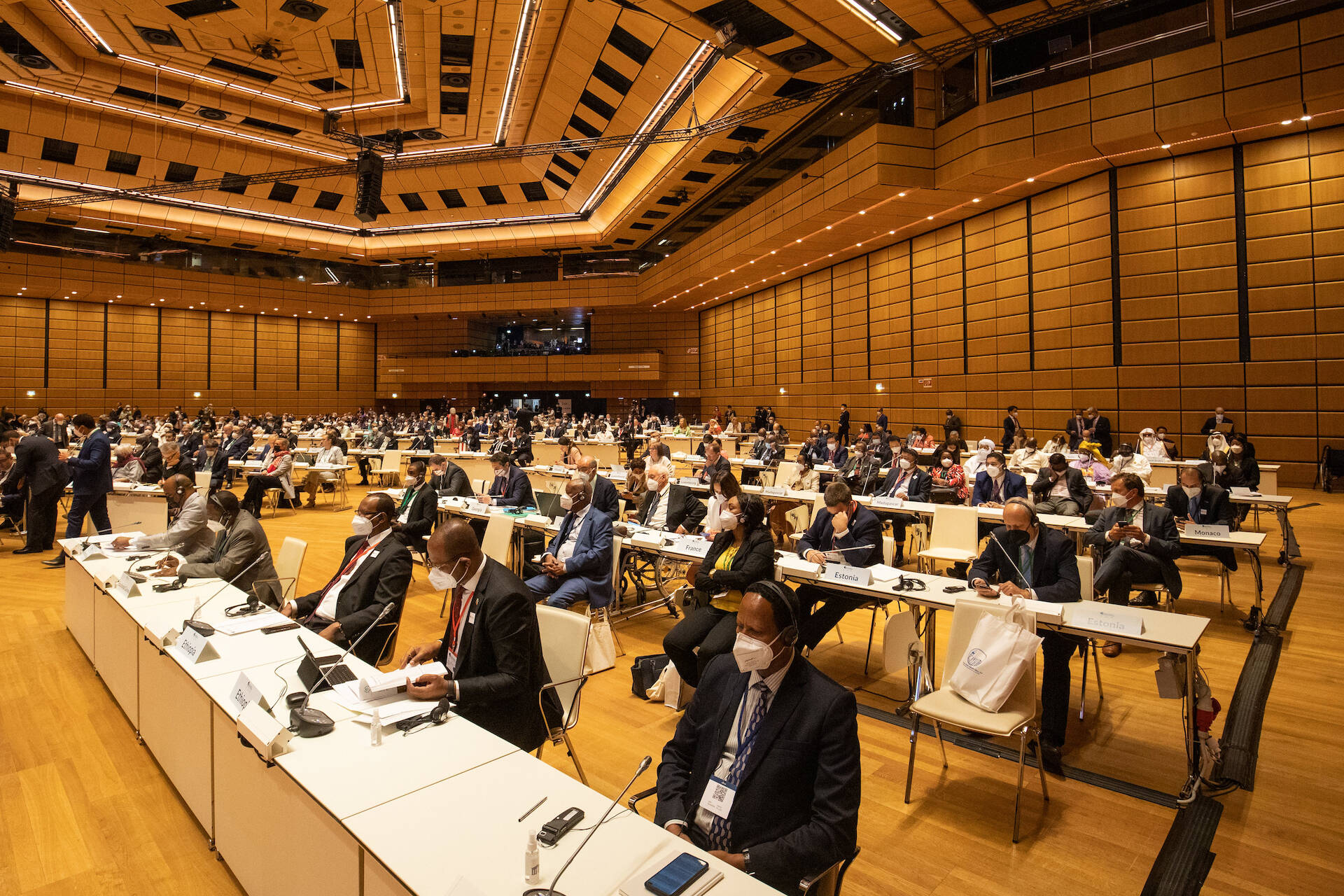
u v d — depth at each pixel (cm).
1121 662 513
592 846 172
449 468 852
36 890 263
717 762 202
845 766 187
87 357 2655
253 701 242
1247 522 950
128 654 393
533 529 665
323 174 1858
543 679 302
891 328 1905
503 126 1992
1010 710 320
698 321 3147
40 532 855
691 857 164
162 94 1695
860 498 770
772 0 1042
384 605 382
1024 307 1506
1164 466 998
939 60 1191
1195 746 324
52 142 1958
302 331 3198
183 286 2722
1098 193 1346
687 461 1378
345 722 243
